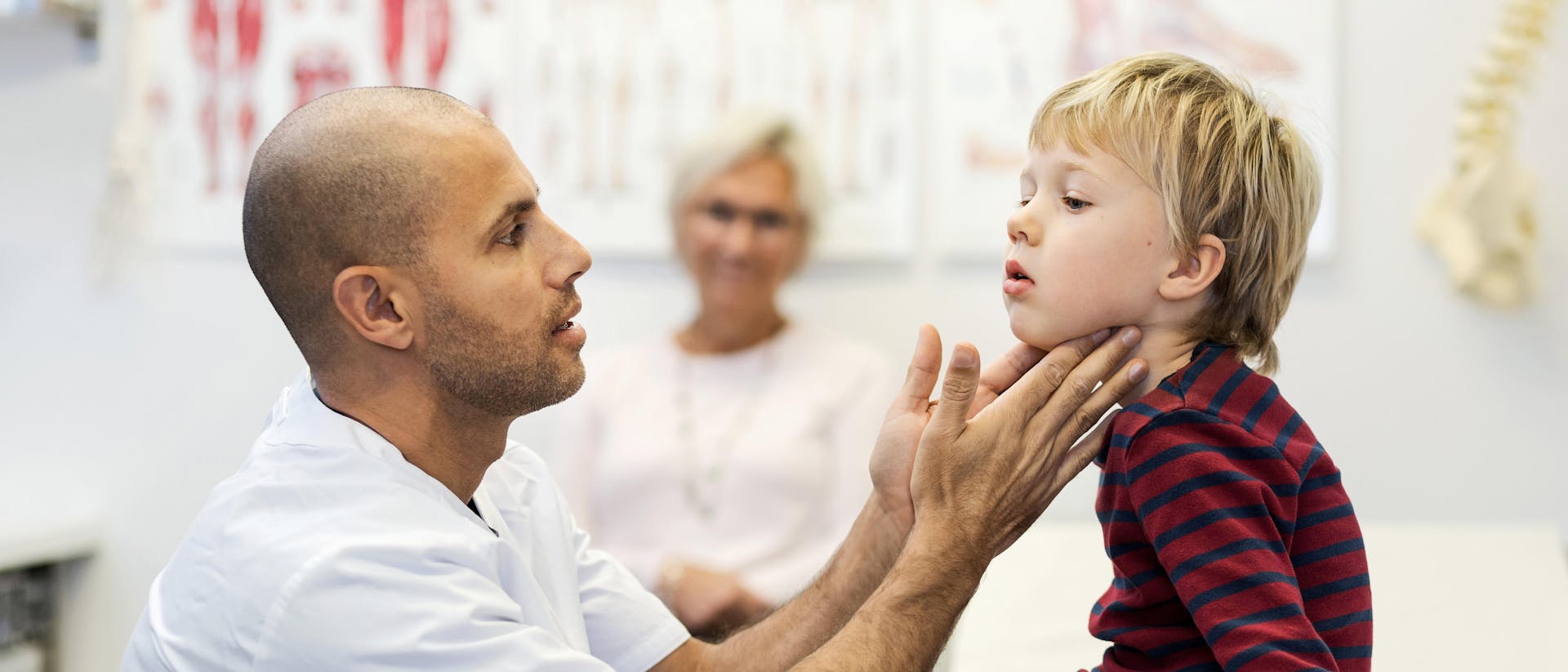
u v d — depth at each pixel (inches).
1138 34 89.9
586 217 96.2
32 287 103.0
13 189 102.9
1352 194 88.4
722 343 86.0
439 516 41.8
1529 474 87.0
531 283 43.9
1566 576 68.1
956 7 92.1
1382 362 88.5
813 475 81.4
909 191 92.7
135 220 101.3
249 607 38.4
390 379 43.6
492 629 38.8
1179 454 38.3
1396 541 73.8
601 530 83.4
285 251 42.6
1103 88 41.8
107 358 102.3
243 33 99.9
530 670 38.4
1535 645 60.9
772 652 50.0
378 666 37.4
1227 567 36.6
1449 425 88.0
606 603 50.4
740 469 81.2
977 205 92.1
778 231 84.1
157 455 102.1
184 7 100.4
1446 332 87.7
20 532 96.3
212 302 101.2
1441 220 86.2
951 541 43.6
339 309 42.5
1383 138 88.0
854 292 93.7
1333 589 40.1
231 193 100.4
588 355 90.8
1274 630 35.6
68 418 103.0
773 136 84.0
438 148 42.5
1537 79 85.9
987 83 91.8
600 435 85.5
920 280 93.0
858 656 41.8
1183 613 40.1
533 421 96.3
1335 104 87.8
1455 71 87.0
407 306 42.6
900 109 92.8
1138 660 41.2
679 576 76.7
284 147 42.8
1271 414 40.7
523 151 96.8
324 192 41.9
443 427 44.5
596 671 39.2
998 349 92.0
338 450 41.9
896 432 48.1
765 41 94.2
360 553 38.4
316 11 99.2
